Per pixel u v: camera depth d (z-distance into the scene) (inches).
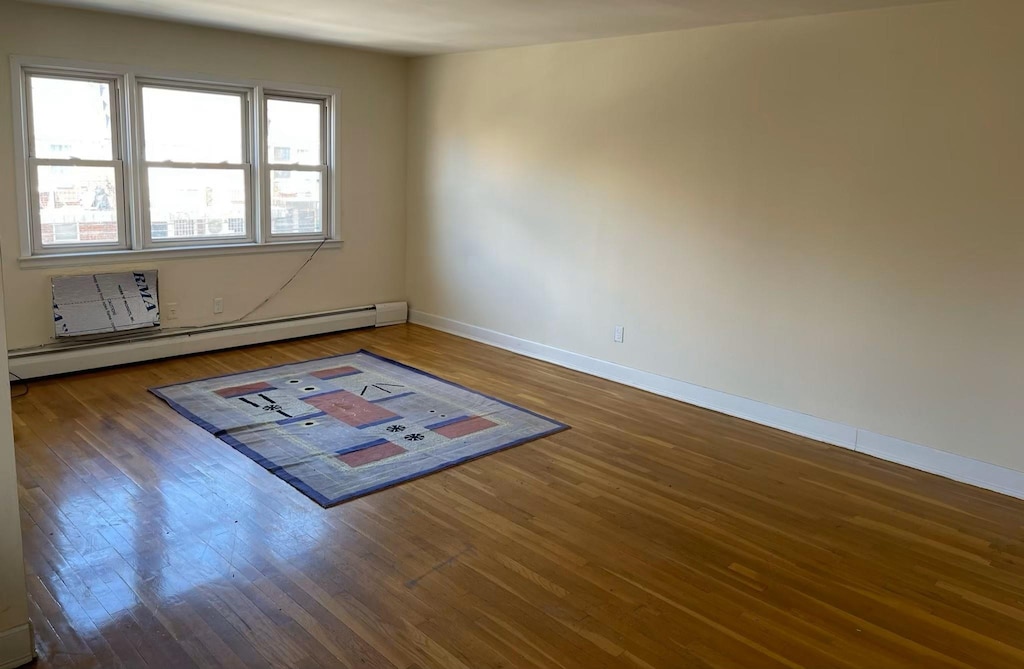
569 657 95.7
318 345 246.1
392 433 170.7
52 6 188.1
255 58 228.5
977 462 153.9
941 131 150.7
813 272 173.5
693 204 193.9
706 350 196.9
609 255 215.9
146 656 92.9
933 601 112.3
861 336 167.8
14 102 186.4
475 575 113.8
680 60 191.0
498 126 241.1
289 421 175.5
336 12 184.4
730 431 181.8
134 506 131.5
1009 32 140.5
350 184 260.7
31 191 194.2
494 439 169.5
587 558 120.3
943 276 154.2
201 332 228.2
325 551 119.1
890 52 155.7
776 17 169.9
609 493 144.6
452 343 256.5
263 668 91.5
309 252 253.0
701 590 112.5
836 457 167.6
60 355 200.2
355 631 99.2
